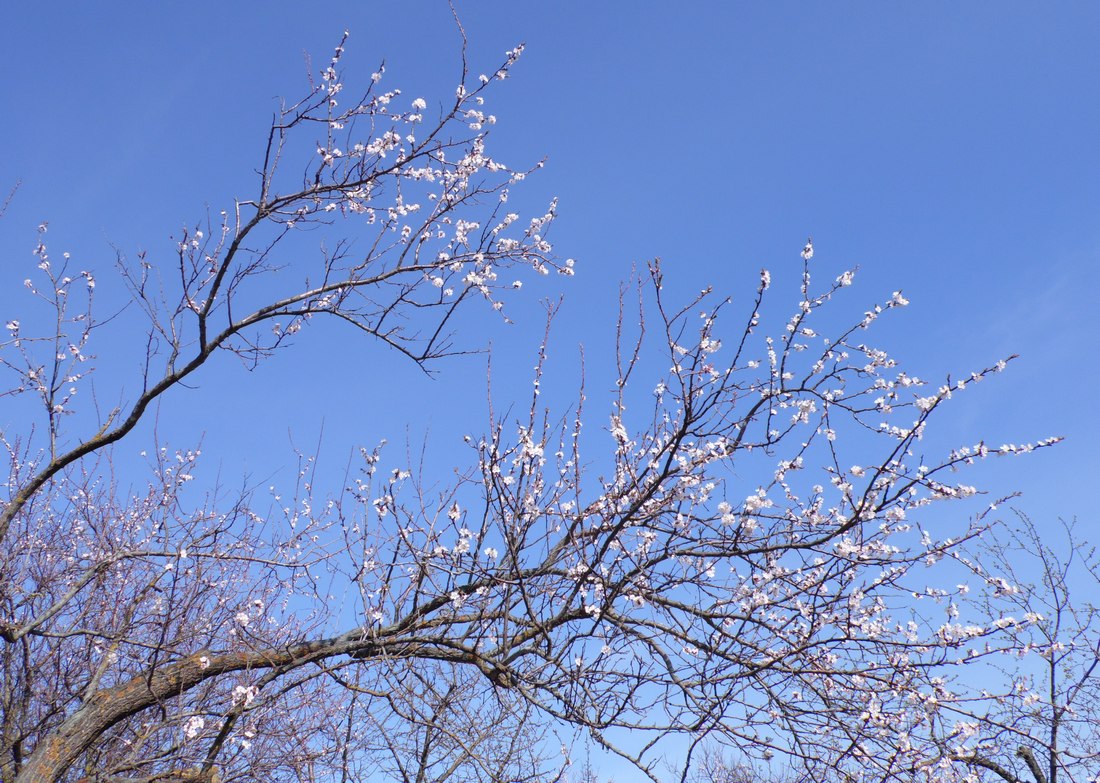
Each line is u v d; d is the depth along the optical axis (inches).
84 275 246.1
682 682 189.0
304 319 231.6
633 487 196.9
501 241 234.8
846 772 186.9
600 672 194.1
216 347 214.2
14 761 242.7
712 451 195.8
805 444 198.4
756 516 191.2
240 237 203.5
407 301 223.5
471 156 231.8
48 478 215.3
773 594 211.5
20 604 251.8
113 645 224.4
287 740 275.1
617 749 178.2
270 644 221.8
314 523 288.2
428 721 204.7
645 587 201.0
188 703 249.4
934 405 177.2
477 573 205.9
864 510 185.9
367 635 218.8
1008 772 282.8
